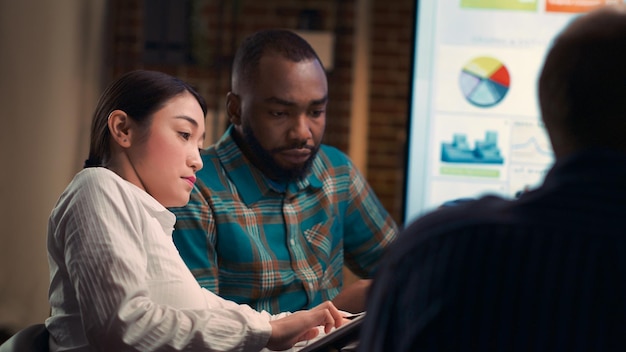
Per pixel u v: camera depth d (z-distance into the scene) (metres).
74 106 4.46
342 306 1.79
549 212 0.92
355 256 2.18
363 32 5.74
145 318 1.30
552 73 0.93
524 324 0.89
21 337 1.37
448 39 2.53
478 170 2.55
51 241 1.41
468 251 0.92
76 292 1.33
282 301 1.89
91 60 4.62
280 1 5.64
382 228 2.17
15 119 4.27
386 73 5.84
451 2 2.52
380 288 0.98
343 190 2.08
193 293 1.42
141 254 1.36
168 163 1.47
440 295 0.92
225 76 5.47
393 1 5.80
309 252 1.96
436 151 2.54
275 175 1.91
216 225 1.85
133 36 5.48
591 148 0.93
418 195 2.55
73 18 4.43
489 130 2.54
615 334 0.87
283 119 1.87
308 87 1.85
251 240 1.86
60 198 1.42
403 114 5.86
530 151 2.54
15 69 4.26
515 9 2.53
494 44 2.53
